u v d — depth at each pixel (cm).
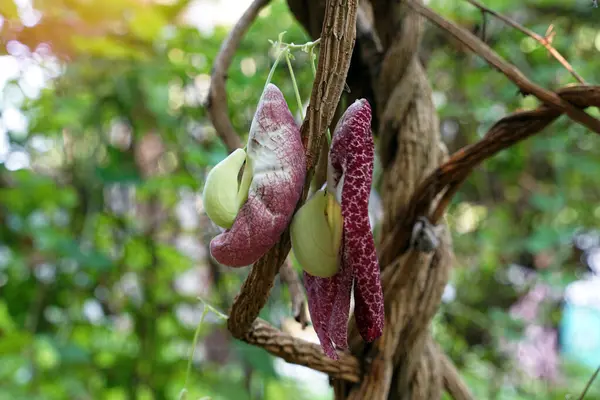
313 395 254
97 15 114
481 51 81
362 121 65
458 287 185
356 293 65
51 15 109
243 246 65
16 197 155
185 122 164
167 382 160
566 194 180
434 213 83
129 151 162
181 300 167
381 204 87
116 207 177
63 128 168
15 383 150
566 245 177
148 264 166
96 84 155
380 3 87
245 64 160
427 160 86
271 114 66
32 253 158
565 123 157
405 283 83
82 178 169
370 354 83
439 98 174
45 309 162
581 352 197
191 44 155
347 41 66
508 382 176
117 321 178
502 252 181
